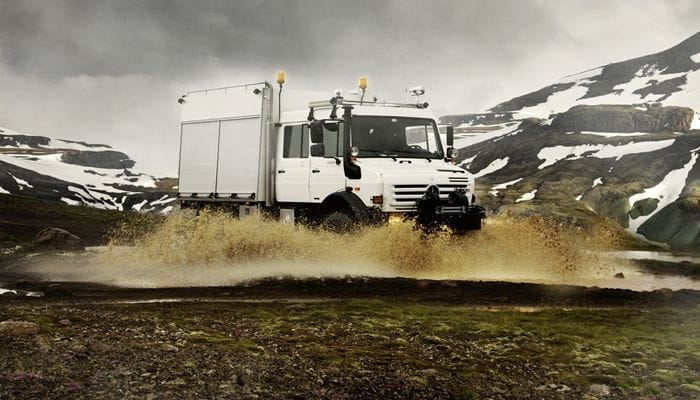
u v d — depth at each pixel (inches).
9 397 177.2
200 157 763.4
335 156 621.3
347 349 269.4
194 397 189.8
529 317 361.4
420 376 231.5
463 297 440.1
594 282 580.1
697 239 3496.6
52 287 469.1
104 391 188.5
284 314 354.9
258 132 686.5
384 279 517.7
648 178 4835.1
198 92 772.6
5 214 1589.6
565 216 3351.4
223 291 456.8
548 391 221.6
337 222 605.3
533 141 7160.4
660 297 450.9
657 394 221.1
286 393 201.9
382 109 632.4
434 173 604.1
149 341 263.9
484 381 230.5
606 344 295.1
